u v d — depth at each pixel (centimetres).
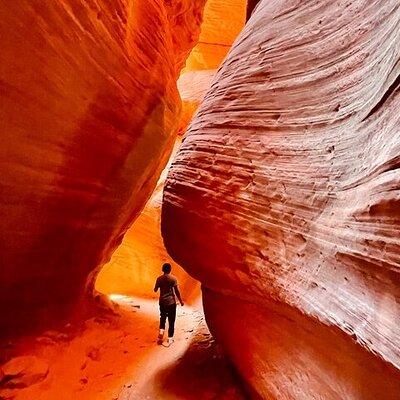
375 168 236
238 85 510
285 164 366
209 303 571
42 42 407
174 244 566
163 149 929
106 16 534
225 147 469
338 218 270
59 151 499
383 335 206
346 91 325
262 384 438
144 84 702
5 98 382
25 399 461
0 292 503
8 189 435
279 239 346
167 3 886
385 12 300
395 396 231
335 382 293
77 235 627
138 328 802
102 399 499
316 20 430
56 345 584
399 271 194
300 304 299
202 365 599
